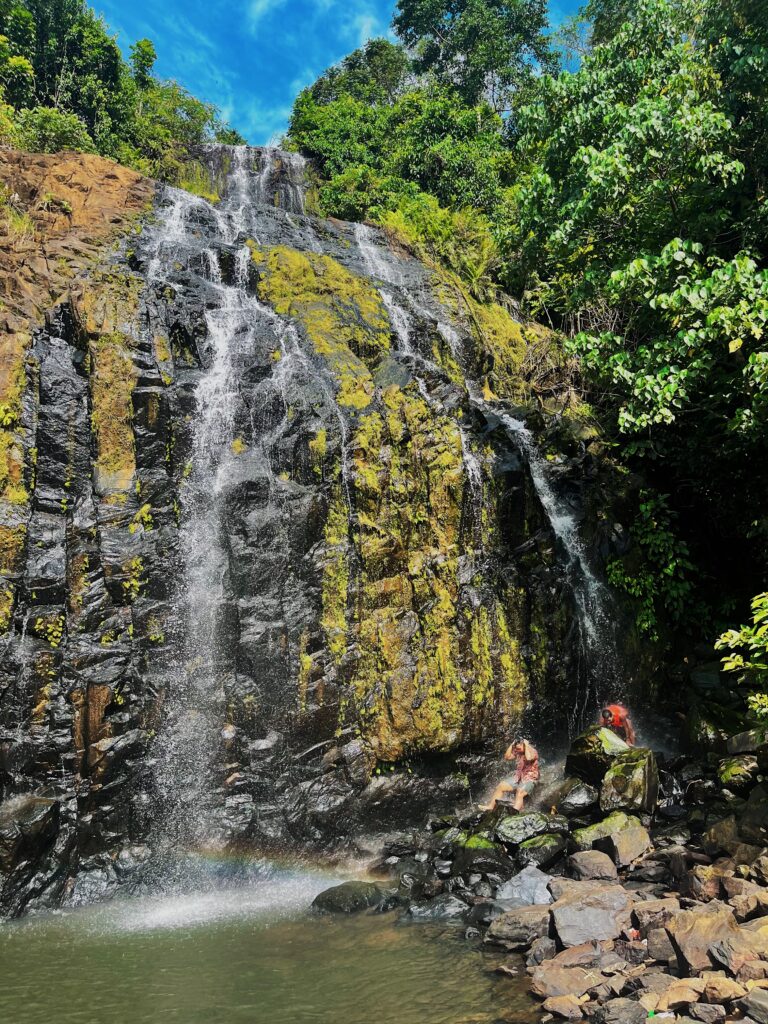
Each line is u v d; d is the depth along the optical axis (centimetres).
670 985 526
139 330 1094
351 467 1079
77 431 1003
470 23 3281
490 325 1717
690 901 641
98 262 1268
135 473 1012
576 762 944
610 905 662
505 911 708
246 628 973
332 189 2300
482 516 1155
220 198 2253
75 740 895
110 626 942
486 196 2305
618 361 1031
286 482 1058
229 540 1003
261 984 614
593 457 1389
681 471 1368
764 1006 466
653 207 1112
